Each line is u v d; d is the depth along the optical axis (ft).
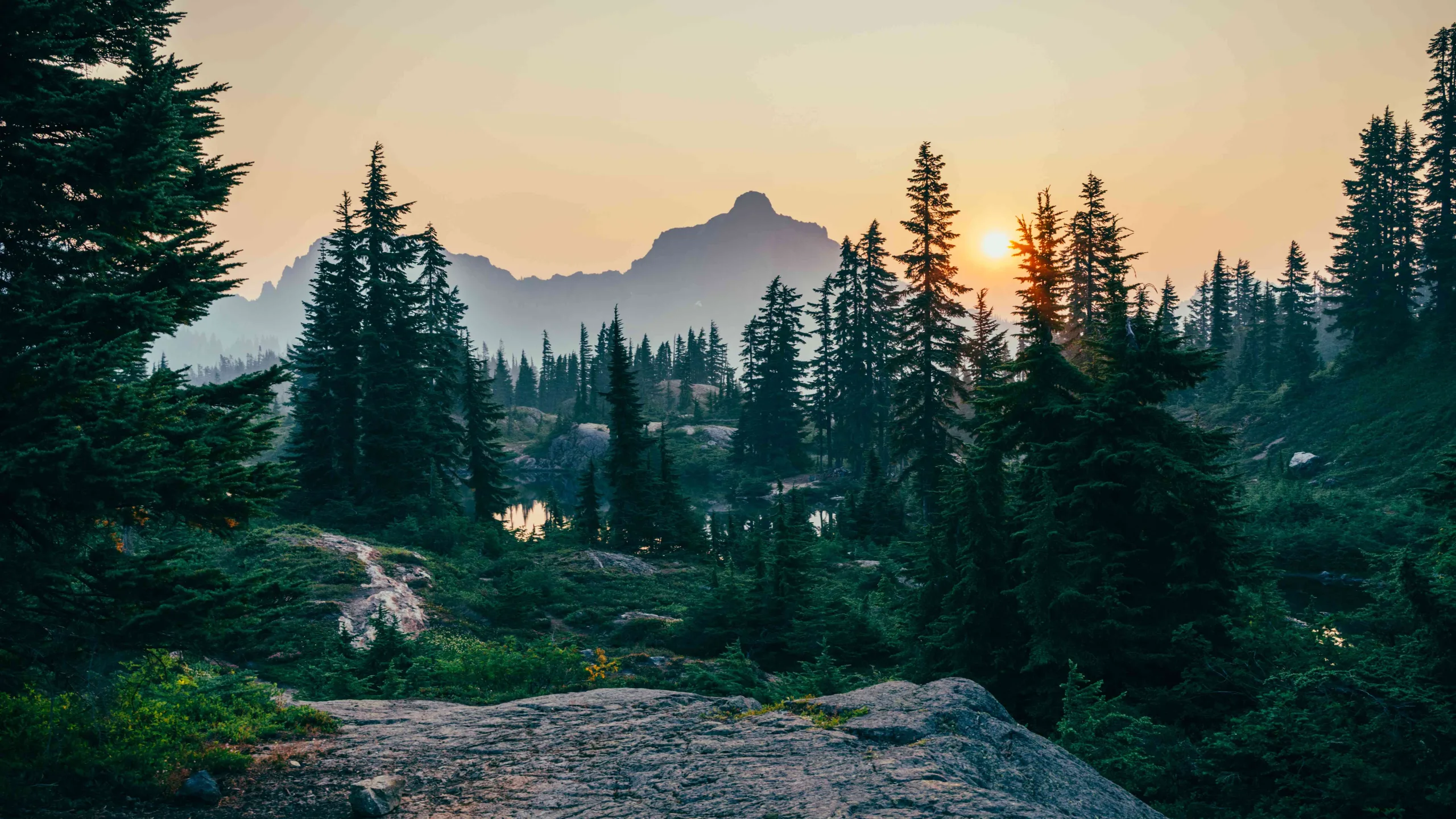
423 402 134.21
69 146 23.29
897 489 147.84
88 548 23.82
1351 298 207.41
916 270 141.28
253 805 20.71
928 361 138.82
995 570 49.78
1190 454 51.31
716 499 238.48
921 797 18.25
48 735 21.42
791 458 265.13
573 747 24.56
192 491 23.25
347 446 119.65
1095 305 154.81
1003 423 56.54
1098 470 50.90
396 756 24.13
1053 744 24.85
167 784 21.24
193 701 27.02
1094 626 43.60
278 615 24.68
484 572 98.02
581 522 139.54
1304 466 172.55
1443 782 26.53
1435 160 184.24
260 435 26.81
